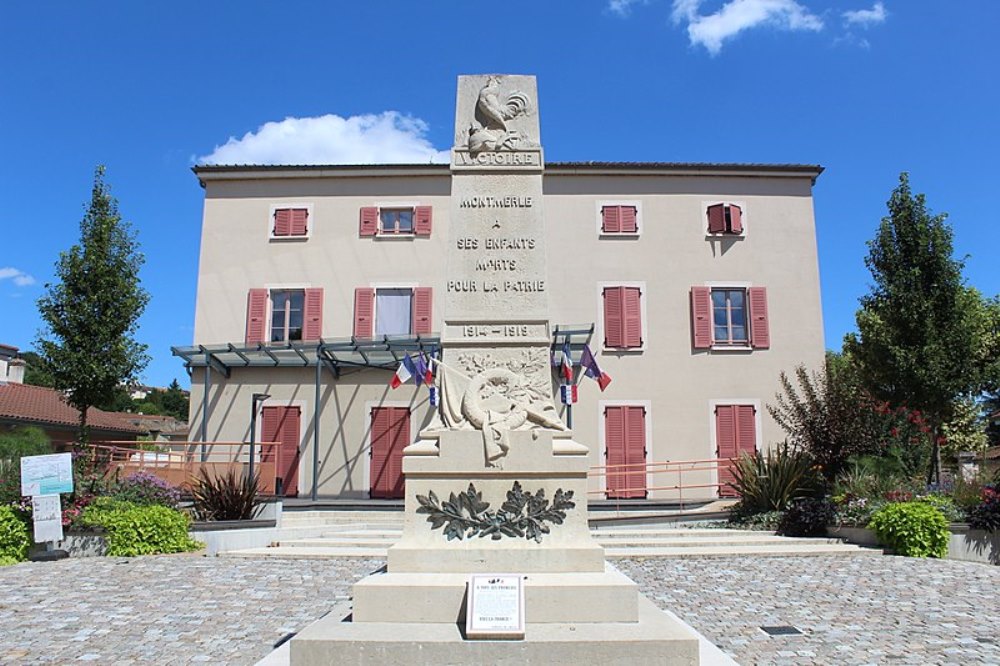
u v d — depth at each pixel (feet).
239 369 72.23
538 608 16.74
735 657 20.38
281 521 48.29
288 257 74.23
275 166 74.74
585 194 74.43
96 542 38.47
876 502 44.73
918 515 39.86
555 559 18.42
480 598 15.97
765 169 74.28
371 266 73.87
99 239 52.90
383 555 38.19
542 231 22.07
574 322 72.23
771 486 51.29
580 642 15.25
